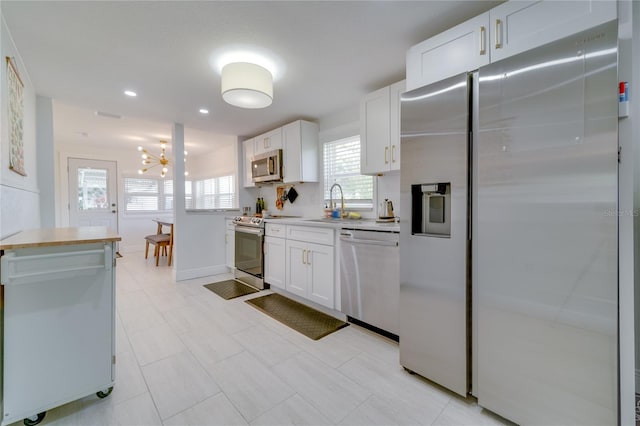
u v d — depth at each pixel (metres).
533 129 1.18
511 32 1.38
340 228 2.39
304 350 1.96
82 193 5.42
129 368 1.75
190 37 1.78
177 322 2.43
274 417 1.35
